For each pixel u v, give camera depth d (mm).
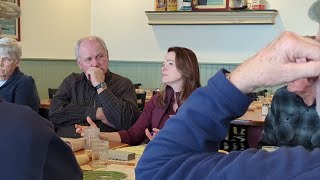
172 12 6414
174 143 528
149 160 542
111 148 2078
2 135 809
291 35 450
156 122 2545
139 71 6871
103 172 1568
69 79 2920
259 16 6031
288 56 445
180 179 510
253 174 470
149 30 6785
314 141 2174
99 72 2734
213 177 493
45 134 834
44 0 5934
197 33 6500
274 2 6090
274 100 2332
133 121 2730
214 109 514
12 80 3275
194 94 544
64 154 869
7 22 5234
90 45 2777
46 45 6031
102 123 2701
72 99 2852
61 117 2748
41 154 816
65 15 6418
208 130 521
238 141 4066
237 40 6316
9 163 795
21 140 807
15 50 3248
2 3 1763
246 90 500
